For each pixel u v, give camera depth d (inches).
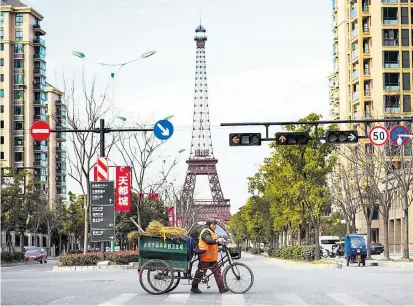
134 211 2544.3
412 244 2930.6
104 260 1508.4
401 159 1996.8
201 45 5885.8
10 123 4909.0
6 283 885.2
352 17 3777.1
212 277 959.6
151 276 689.6
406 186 1822.1
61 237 4507.9
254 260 2598.4
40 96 5064.0
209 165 4822.8
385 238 1898.4
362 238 1742.1
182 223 3646.7
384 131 1267.2
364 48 3666.3
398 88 3540.8
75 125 1710.1
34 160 4968.0
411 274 1139.9
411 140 1899.6
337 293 679.7
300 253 1998.0
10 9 4921.3
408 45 3563.0
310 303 571.5
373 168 2034.9
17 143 4916.3
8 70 4916.3
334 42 4397.1
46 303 574.9
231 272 687.7
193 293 692.7
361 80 3651.6
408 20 3577.8
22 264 2464.3
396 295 651.5
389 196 1919.3
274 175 2068.2
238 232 5044.3
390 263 1689.2
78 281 926.4
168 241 690.8
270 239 3240.7
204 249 684.7
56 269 1470.2
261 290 728.3
